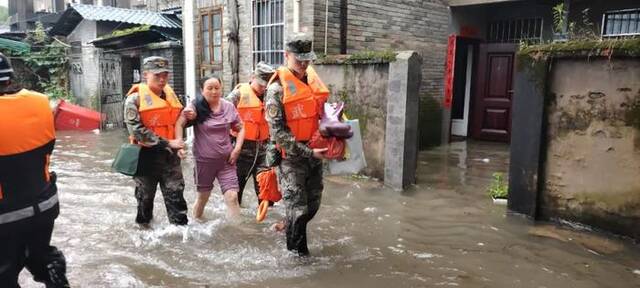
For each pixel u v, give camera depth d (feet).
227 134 15.65
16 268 8.89
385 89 21.16
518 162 16.62
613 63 14.25
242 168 17.53
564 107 15.44
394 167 20.42
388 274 12.17
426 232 15.30
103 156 28.96
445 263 12.87
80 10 42.88
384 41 27.35
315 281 11.75
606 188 14.74
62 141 34.96
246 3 29.07
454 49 31.45
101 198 19.16
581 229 15.29
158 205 18.19
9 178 8.43
